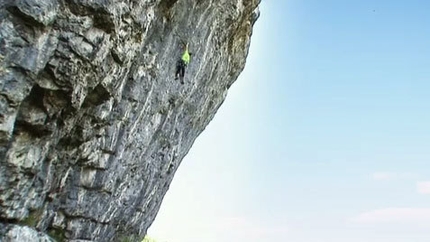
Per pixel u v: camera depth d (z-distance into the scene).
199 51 24.39
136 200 25.17
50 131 14.80
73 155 17.36
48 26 12.77
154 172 26.09
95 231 21.14
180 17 21.02
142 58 19.23
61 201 17.97
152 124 22.95
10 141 13.54
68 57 13.66
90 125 17.06
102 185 19.89
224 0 24.00
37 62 12.77
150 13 16.75
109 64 15.55
